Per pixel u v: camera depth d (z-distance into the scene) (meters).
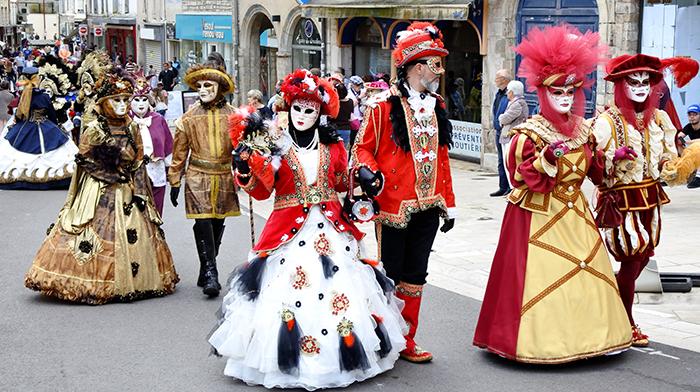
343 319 6.12
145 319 7.99
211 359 6.92
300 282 6.16
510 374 6.48
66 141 16.83
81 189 8.58
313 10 21.77
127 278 8.46
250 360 6.18
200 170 8.75
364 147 6.55
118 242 8.48
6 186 16.53
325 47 24.12
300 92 6.41
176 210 14.09
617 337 6.53
